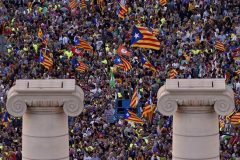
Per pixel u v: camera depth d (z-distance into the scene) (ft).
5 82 499.92
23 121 175.63
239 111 412.36
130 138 395.75
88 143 391.45
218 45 522.88
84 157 376.07
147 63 484.33
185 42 549.95
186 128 173.99
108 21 582.76
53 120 173.88
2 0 613.11
